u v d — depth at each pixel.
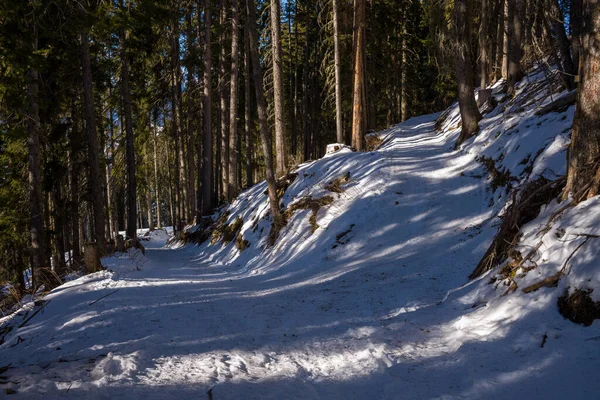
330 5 23.41
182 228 30.52
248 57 25.98
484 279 6.52
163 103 30.03
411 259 9.73
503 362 4.09
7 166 16.22
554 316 4.64
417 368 4.23
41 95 15.35
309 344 5.23
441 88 32.25
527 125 11.53
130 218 18.64
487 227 9.66
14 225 16.16
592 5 5.59
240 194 22.50
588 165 5.73
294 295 8.50
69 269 13.89
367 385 4.03
